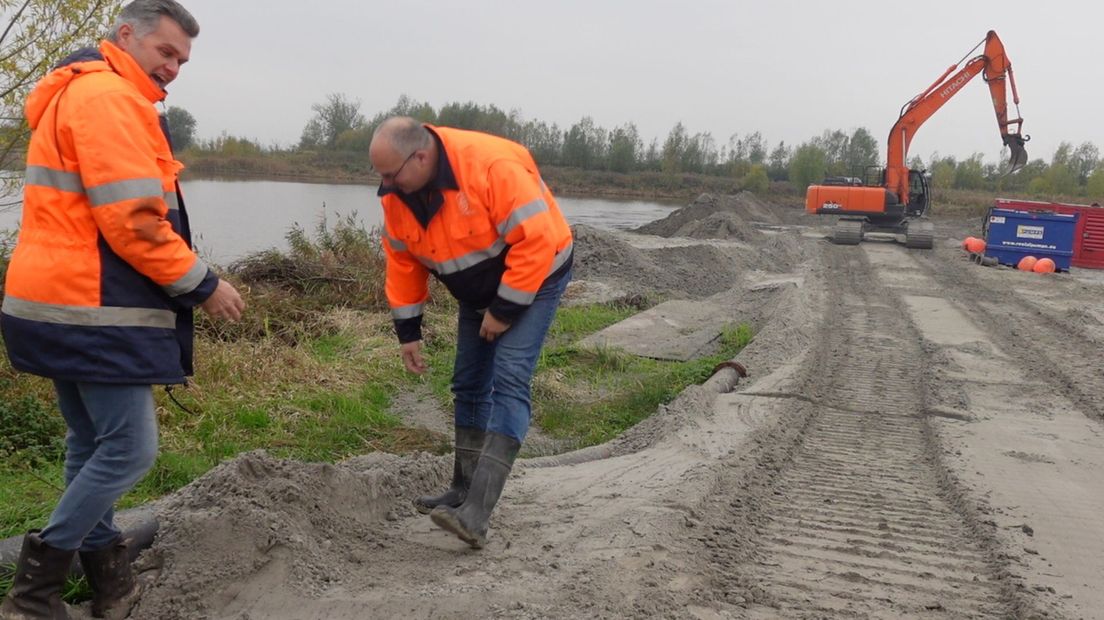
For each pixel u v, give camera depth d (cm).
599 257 1650
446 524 366
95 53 293
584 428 748
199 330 849
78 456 316
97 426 295
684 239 2325
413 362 423
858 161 6750
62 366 280
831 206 2480
